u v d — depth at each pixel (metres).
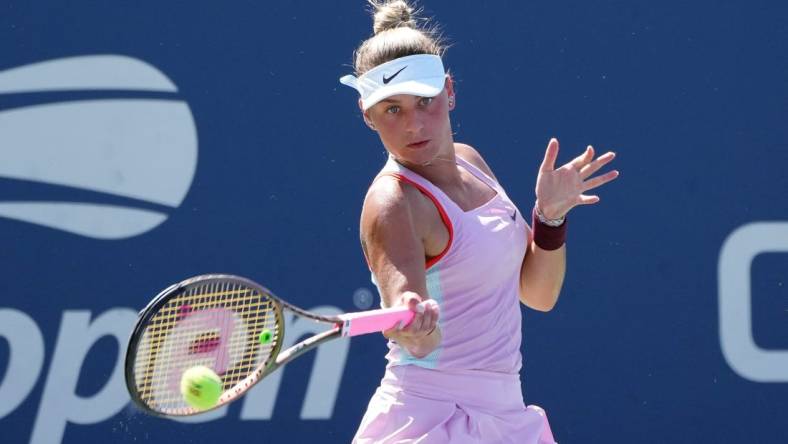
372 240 10.39
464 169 11.49
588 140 19.31
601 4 19.41
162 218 18.78
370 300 18.97
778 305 19.42
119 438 18.52
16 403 18.38
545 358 19.20
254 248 18.84
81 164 18.70
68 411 18.45
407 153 10.67
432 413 10.94
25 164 18.62
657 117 19.41
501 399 11.17
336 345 18.89
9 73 18.62
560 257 11.83
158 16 18.83
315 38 19.08
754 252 19.42
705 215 19.42
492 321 11.03
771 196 19.47
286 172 18.95
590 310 19.28
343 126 19.08
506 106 19.23
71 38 18.73
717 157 19.44
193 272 18.75
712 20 19.48
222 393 9.98
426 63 10.67
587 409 19.19
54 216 18.66
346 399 18.84
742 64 19.48
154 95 18.80
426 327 9.62
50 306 18.53
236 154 18.89
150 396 9.88
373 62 10.95
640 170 19.36
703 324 19.38
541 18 19.36
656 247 19.36
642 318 19.33
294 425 18.78
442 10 19.20
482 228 10.84
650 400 19.27
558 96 19.31
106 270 18.67
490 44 19.28
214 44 18.91
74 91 18.73
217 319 10.22
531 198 19.22
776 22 19.52
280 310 9.85
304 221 18.95
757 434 19.33
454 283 10.80
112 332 18.61
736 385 19.34
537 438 11.45
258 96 18.95
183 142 18.81
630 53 19.42
